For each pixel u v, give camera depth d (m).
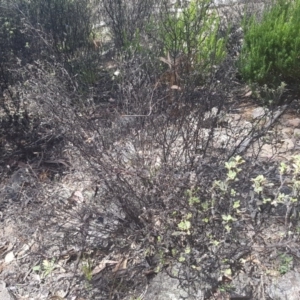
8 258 3.07
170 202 2.65
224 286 2.55
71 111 3.01
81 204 3.06
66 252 2.94
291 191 2.89
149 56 4.12
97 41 5.44
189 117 3.26
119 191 2.72
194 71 3.64
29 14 4.57
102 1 5.58
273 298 2.50
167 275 2.67
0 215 3.38
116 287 2.70
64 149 3.72
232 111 3.99
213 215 2.69
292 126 3.85
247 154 3.35
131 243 2.76
